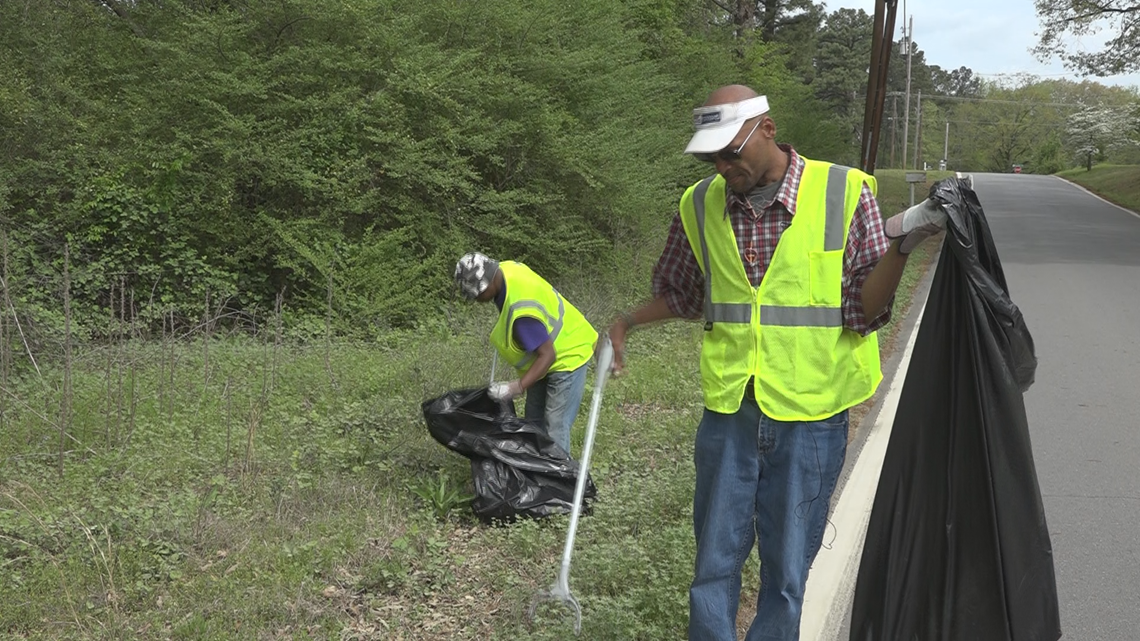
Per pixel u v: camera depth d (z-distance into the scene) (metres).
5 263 8.23
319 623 4.05
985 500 3.04
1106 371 9.58
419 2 12.36
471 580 4.55
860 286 3.04
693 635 3.17
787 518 3.09
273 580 4.33
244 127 10.80
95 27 13.05
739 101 2.97
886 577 3.16
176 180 11.08
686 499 5.38
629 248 13.87
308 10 11.32
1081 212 33.72
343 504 5.30
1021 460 3.02
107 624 3.93
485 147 11.73
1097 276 17.36
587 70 13.84
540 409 5.76
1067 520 5.61
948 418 3.10
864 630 3.21
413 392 7.45
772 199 3.07
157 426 6.54
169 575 4.39
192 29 11.59
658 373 8.91
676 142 16.47
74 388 7.30
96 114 11.95
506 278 5.44
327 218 11.27
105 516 4.86
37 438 6.39
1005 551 3.02
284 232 11.01
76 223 10.98
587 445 3.54
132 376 6.97
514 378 7.79
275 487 5.39
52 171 11.35
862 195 3.04
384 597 4.34
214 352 8.81
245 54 11.09
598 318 11.01
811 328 3.05
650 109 16.58
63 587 4.15
